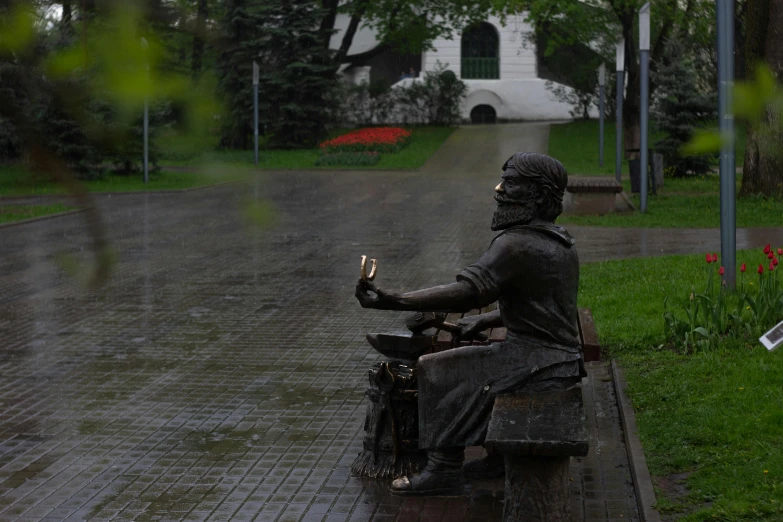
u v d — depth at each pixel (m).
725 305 9.02
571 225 20.22
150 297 13.24
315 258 16.84
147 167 29.64
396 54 56.03
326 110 45.47
